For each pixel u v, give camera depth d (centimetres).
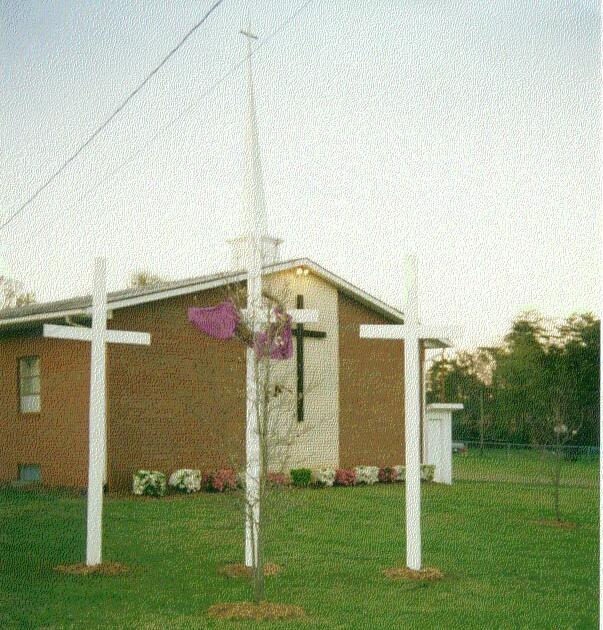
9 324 1730
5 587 835
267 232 1623
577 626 726
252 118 956
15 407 1839
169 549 1053
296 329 1973
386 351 2244
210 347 1786
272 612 743
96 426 932
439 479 2192
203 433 1755
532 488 1978
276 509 1070
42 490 1647
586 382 3156
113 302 1619
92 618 723
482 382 3409
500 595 837
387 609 770
